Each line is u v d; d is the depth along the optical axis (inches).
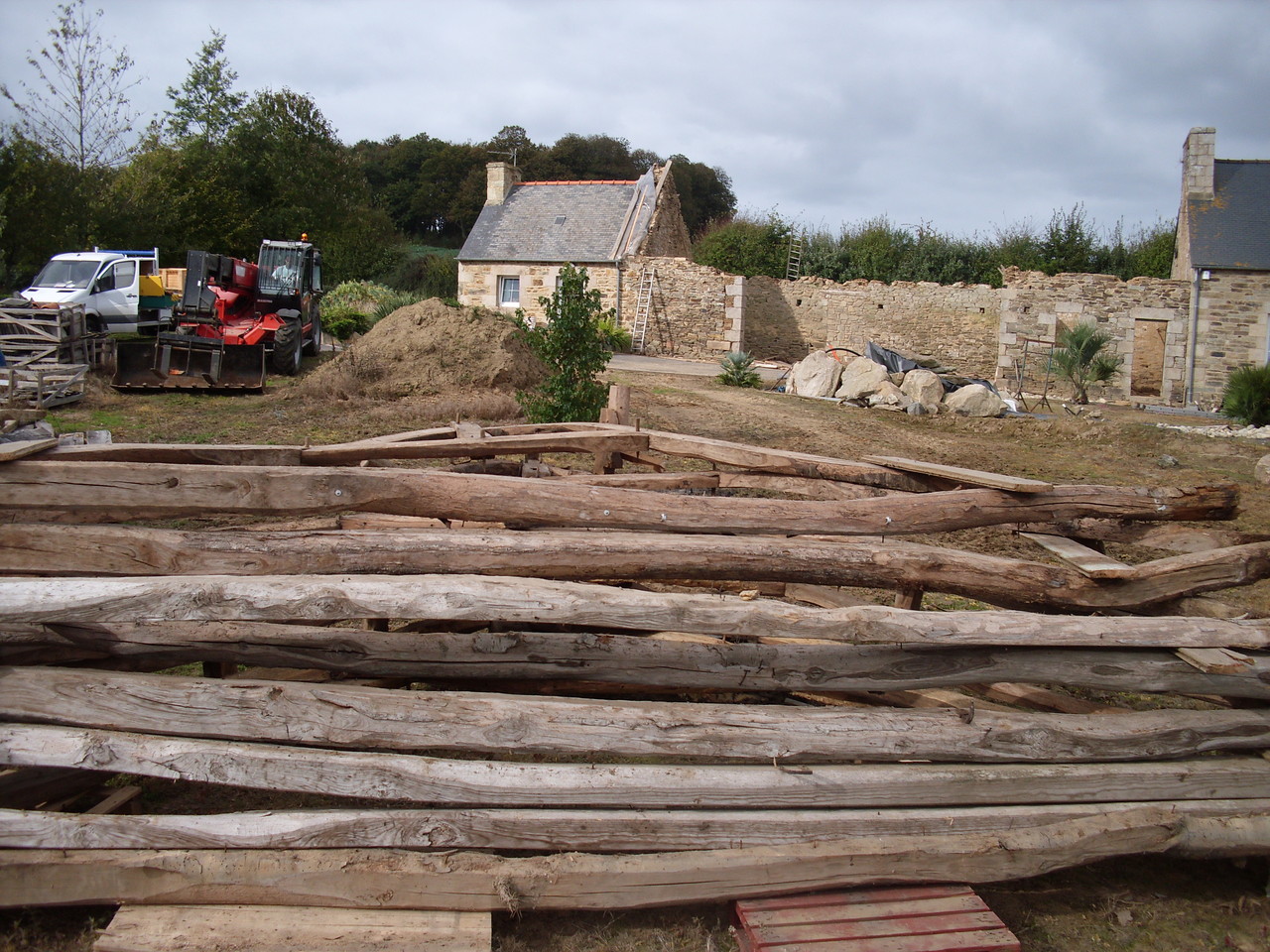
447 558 123.3
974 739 124.7
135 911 103.5
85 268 714.2
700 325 1030.4
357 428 431.5
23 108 868.6
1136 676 129.3
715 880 111.7
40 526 117.9
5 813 104.6
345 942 101.5
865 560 136.8
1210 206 940.0
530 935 111.4
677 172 2197.3
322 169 1269.7
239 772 107.6
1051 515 160.9
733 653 130.9
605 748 115.2
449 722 112.3
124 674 112.3
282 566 119.2
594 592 113.7
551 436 203.0
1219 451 520.7
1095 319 939.3
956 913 113.7
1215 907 127.4
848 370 710.5
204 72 1222.9
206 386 527.8
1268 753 133.3
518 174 1162.6
